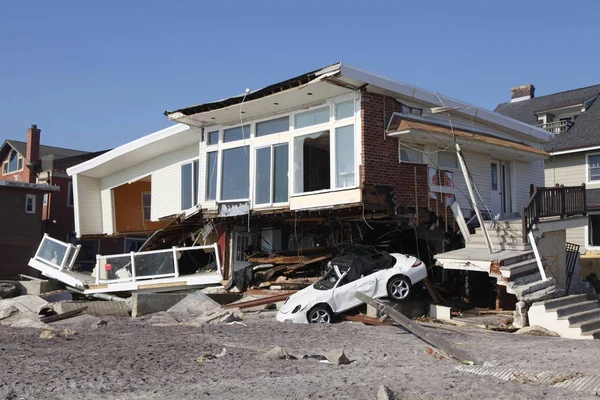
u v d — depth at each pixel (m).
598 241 23.72
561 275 16.52
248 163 18.23
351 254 14.74
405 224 16.80
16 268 32.47
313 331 11.48
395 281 14.06
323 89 15.58
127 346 9.38
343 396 6.30
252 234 19.84
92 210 28.64
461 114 17.98
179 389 6.59
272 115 17.73
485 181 18.84
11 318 13.53
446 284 16.94
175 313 14.29
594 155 25.06
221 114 18.03
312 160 16.84
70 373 7.25
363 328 12.05
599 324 13.23
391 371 7.78
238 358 8.52
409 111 16.64
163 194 24.22
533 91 33.59
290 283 17.06
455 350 8.86
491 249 15.20
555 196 16.20
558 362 8.59
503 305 15.74
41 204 33.97
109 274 20.48
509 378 7.40
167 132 21.20
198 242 21.56
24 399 6.04
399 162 16.03
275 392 6.46
